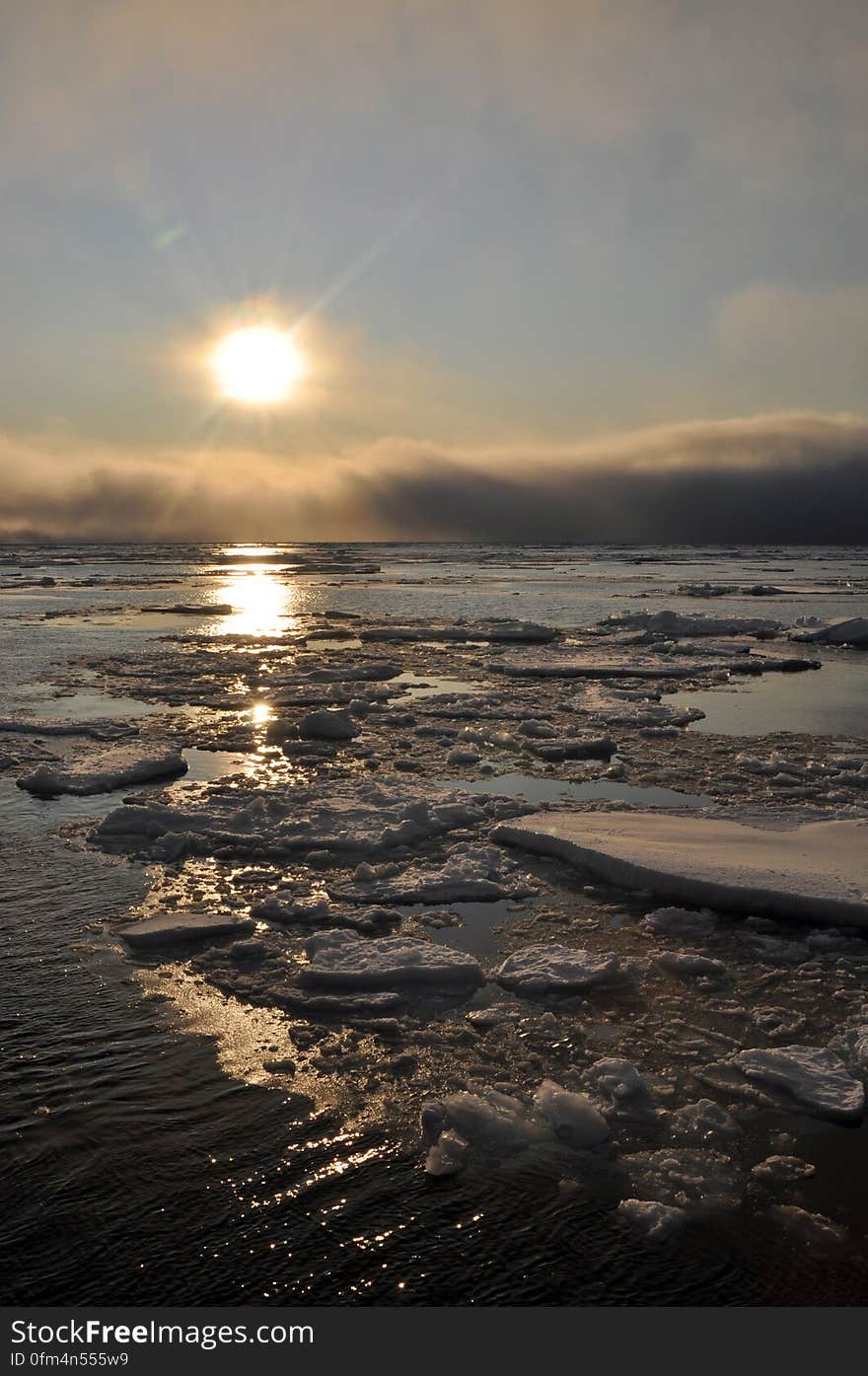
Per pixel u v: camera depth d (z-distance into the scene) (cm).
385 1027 547
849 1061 512
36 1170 420
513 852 845
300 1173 421
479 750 1273
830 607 3919
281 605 4081
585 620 3350
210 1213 396
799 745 1309
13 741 1289
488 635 2706
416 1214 398
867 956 635
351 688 1764
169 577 6588
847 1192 414
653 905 727
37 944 647
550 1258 376
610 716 1498
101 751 1231
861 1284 364
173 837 836
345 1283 365
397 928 687
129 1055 511
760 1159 436
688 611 3734
